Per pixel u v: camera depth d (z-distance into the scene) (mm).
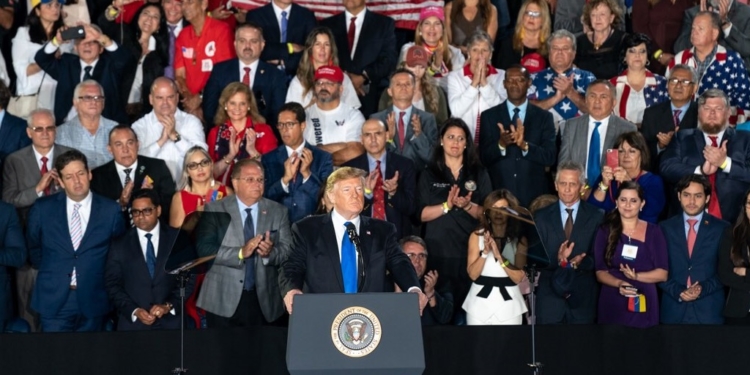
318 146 36969
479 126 37625
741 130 36000
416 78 38469
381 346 21172
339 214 26500
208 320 32250
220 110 36875
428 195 35188
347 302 21391
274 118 38531
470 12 42188
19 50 38875
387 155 35469
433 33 39969
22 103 38719
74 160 32625
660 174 35969
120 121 38750
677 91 37344
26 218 34531
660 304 33375
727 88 39375
